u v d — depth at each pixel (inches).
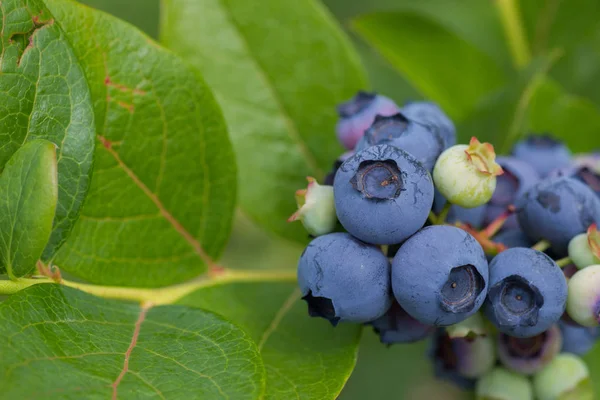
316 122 13.6
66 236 11.4
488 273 11.1
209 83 13.5
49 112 11.3
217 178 12.5
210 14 13.5
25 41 11.2
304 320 12.2
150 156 12.2
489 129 14.1
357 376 17.3
